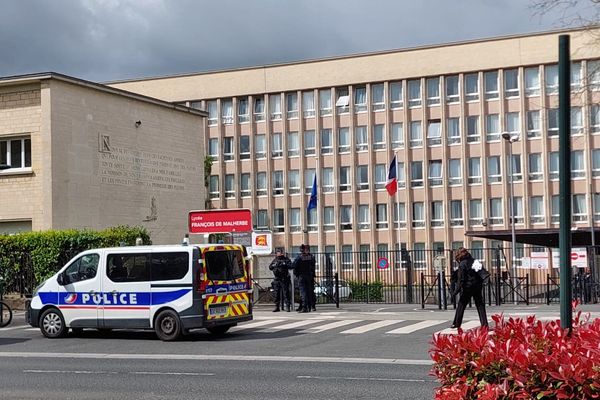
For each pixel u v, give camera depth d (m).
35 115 29.53
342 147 61.16
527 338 5.39
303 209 61.94
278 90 63.16
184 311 17.08
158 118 34.72
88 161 30.78
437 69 58.19
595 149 53.34
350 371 12.23
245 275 18.42
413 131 58.91
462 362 5.24
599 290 29.38
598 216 53.31
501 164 56.34
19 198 29.59
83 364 13.82
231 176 64.56
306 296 24.08
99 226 31.08
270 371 12.45
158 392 10.82
